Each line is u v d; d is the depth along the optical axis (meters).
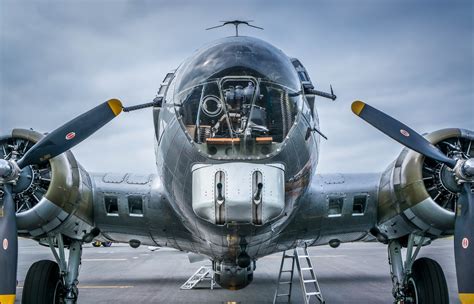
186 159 6.48
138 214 9.02
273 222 6.91
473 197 7.57
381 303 11.48
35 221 7.79
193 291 13.78
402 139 7.71
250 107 6.51
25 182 7.71
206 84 6.67
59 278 8.73
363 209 9.07
